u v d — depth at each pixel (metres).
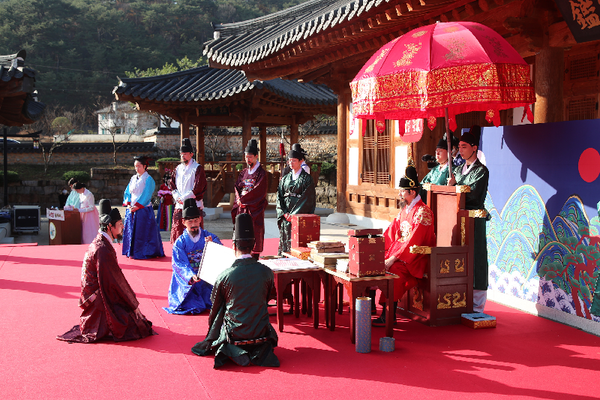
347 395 3.06
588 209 4.27
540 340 4.11
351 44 8.48
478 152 5.66
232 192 16.61
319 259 4.39
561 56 5.63
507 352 3.83
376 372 3.43
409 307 4.86
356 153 11.32
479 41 4.05
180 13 79.31
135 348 3.88
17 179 25.78
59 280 6.30
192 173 6.82
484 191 4.71
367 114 4.80
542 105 5.68
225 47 11.07
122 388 3.15
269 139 31.22
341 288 4.93
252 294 3.57
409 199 4.54
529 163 4.90
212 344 3.67
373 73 4.27
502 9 5.96
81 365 3.53
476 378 3.33
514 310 5.04
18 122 12.90
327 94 18.94
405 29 7.29
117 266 3.99
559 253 4.58
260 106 16.70
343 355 3.76
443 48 4.05
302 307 4.95
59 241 10.24
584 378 3.34
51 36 68.25
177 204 6.86
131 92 15.82
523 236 5.01
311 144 29.48
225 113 17.08
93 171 26.83
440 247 4.49
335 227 10.86
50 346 3.92
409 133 7.57
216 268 3.95
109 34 73.56
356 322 3.82
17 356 3.70
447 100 4.01
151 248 7.79
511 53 4.10
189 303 4.88
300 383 3.24
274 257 5.07
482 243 4.76
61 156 30.92
